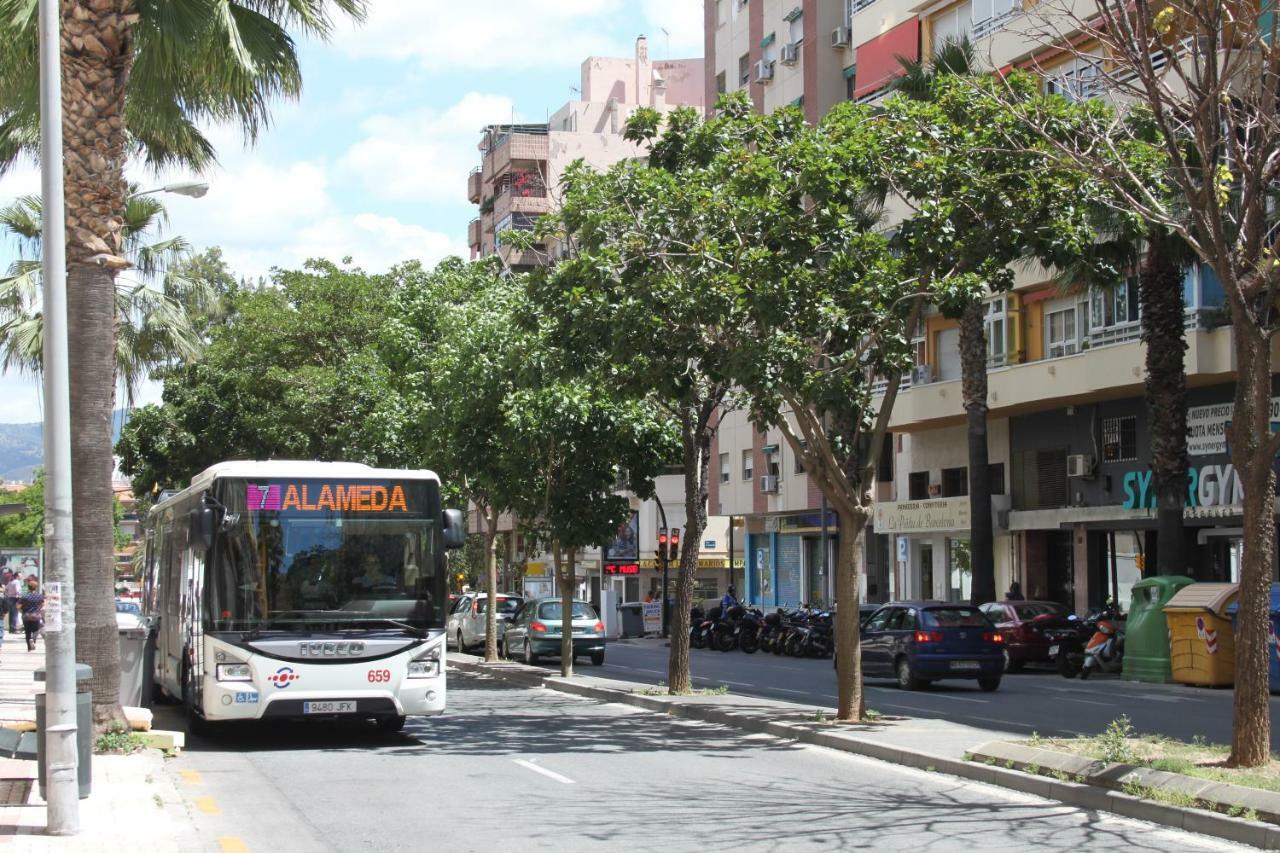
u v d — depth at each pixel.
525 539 30.34
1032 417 38.28
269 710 15.76
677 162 19.72
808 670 33.66
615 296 17.73
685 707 20.48
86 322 14.31
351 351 45.28
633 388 18.06
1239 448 11.60
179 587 18.86
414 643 16.38
